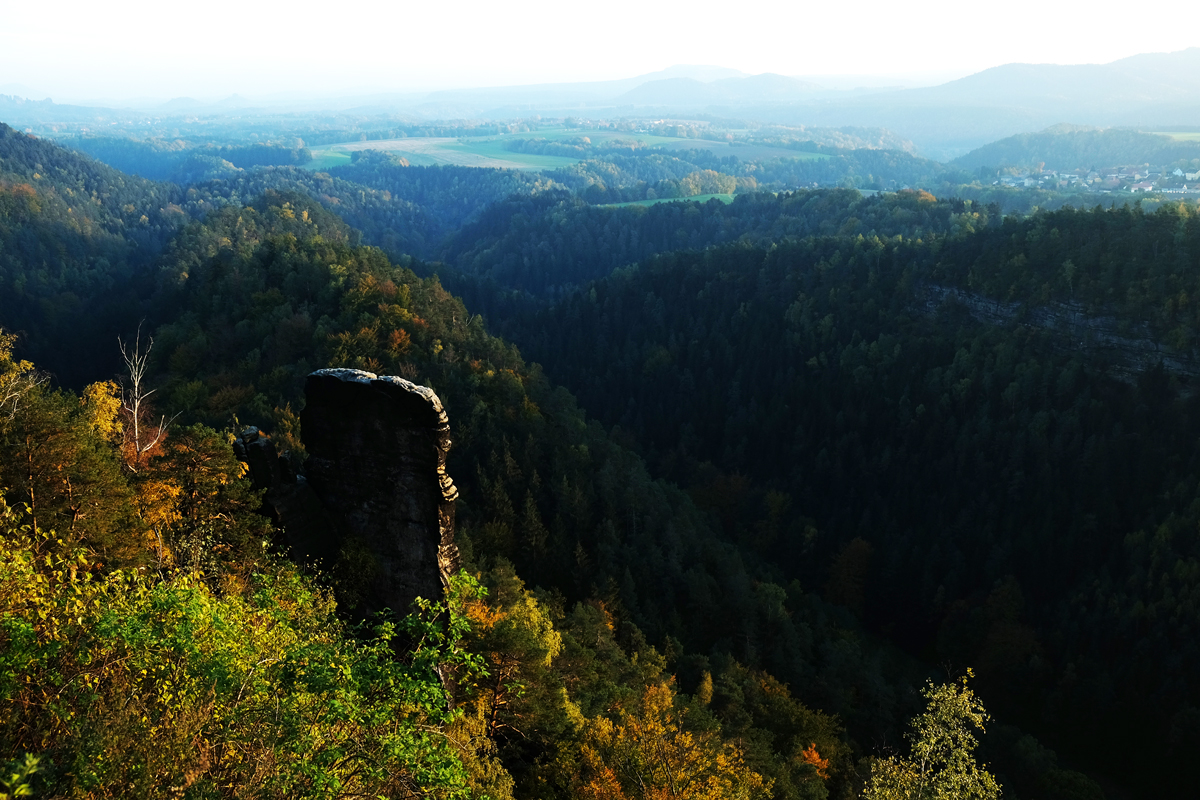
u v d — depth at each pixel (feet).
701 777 94.79
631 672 157.79
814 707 208.03
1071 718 243.60
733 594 235.20
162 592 48.83
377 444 82.02
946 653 282.36
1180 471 304.09
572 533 251.19
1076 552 297.53
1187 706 225.76
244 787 39.58
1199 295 327.06
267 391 275.59
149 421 164.66
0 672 40.93
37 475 76.54
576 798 91.15
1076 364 352.90
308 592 68.85
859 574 314.35
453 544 85.30
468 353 310.45
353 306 317.83
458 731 74.64
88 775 35.76
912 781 90.22
